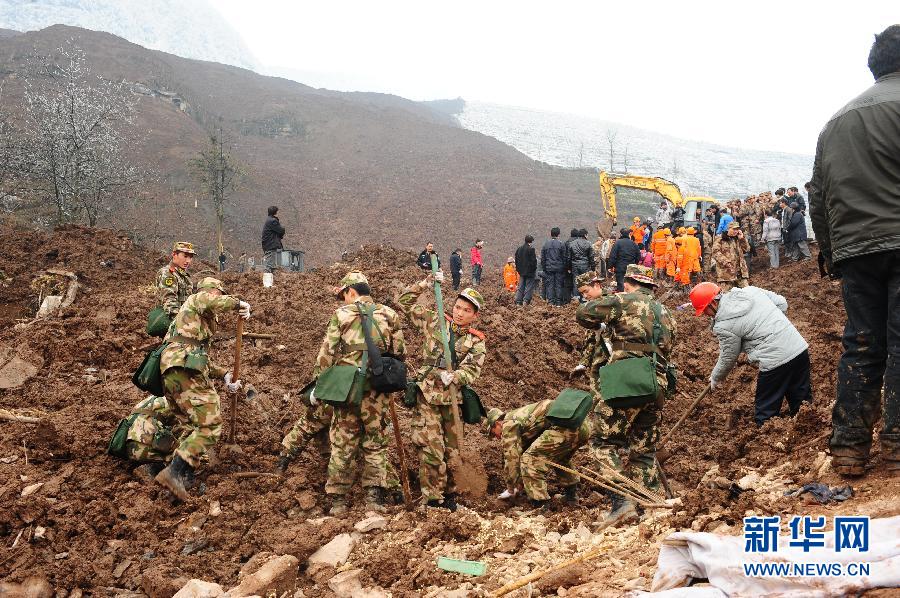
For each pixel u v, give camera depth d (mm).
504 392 9289
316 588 4484
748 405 8305
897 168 3805
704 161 131625
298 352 9461
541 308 12789
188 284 7941
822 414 5305
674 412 8648
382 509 5684
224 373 5969
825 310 13852
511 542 4844
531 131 138000
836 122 4078
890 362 3908
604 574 3961
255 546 5125
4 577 4684
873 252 3836
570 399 5703
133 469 6035
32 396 7688
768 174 123188
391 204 63500
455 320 6102
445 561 4551
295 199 62375
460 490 6105
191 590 4266
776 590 3021
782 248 20688
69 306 11039
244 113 87000
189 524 5410
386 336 5840
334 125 87938
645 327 5523
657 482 5629
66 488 5684
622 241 15477
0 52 74688
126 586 4727
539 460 5793
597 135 143125
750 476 4777
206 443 5762
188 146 63188
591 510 5652
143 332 9516
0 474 5801
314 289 12078
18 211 26047
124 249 15047
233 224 50594
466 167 78750
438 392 5953
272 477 6137
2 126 26109
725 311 6625
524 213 64938
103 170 27547
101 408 7016
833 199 4016
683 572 3359
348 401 5598
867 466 4145
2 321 11414
